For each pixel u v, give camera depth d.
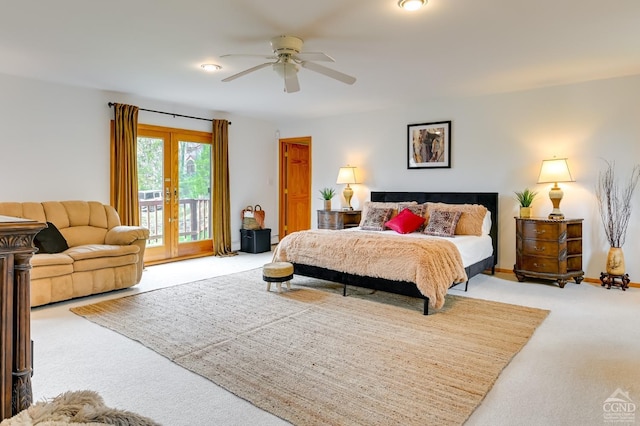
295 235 4.50
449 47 3.41
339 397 2.13
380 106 5.97
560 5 2.61
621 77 4.36
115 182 5.16
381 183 6.25
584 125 4.60
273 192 7.51
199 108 6.16
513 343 2.85
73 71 4.18
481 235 4.83
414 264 3.51
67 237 4.32
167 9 2.69
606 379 2.33
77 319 3.36
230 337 2.96
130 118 5.24
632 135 4.34
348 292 4.23
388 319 3.38
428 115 5.73
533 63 3.87
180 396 2.15
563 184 4.76
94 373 2.40
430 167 5.71
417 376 2.36
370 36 3.16
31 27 3.01
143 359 2.59
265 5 2.62
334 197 6.80
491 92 5.09
